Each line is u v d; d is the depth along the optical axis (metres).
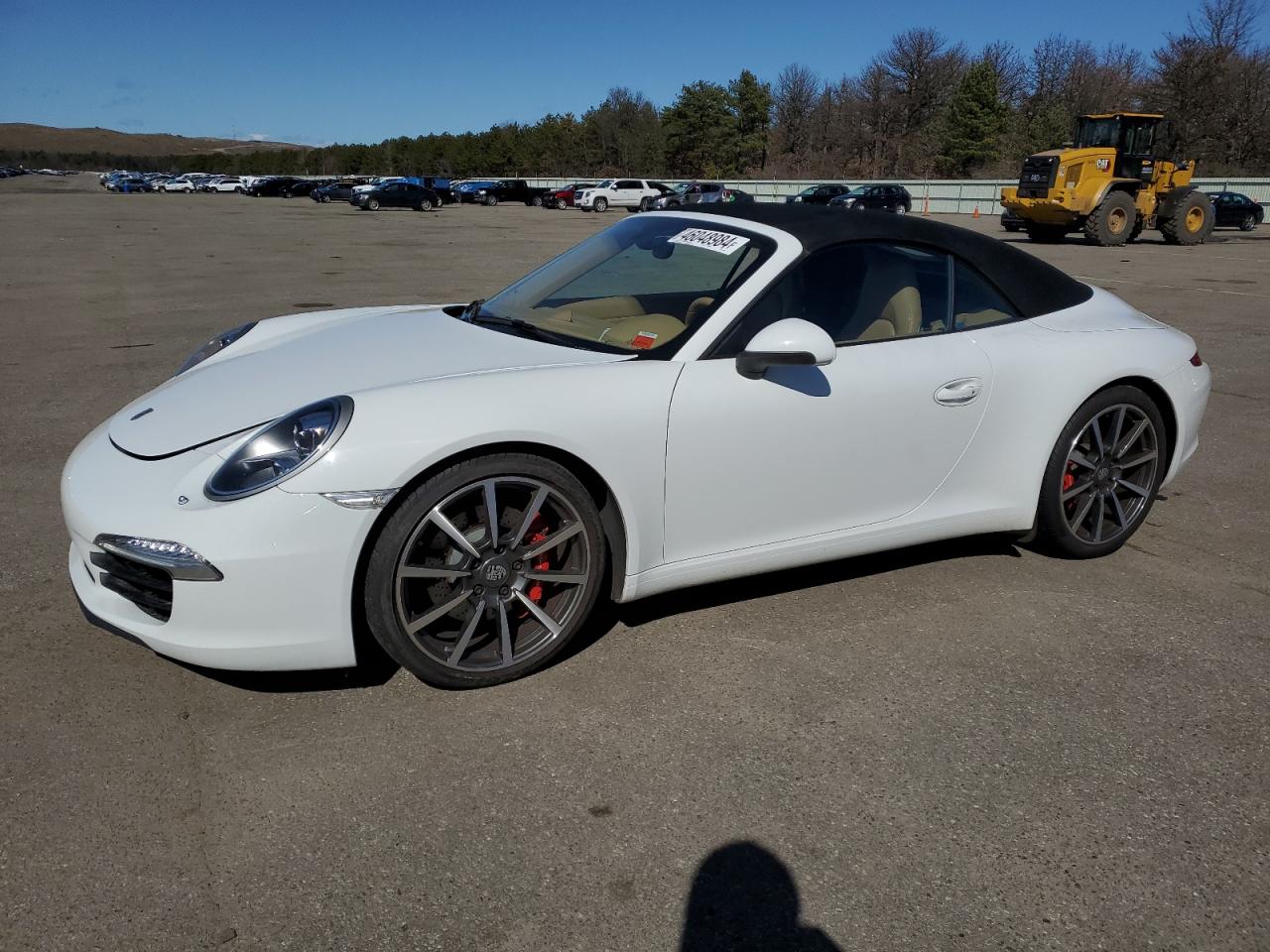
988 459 3.26
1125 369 3.40
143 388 6.30
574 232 26.11
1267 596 3.32
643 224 3.54
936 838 2.08
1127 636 3.01
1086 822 2.14
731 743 2.40
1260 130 47.59
